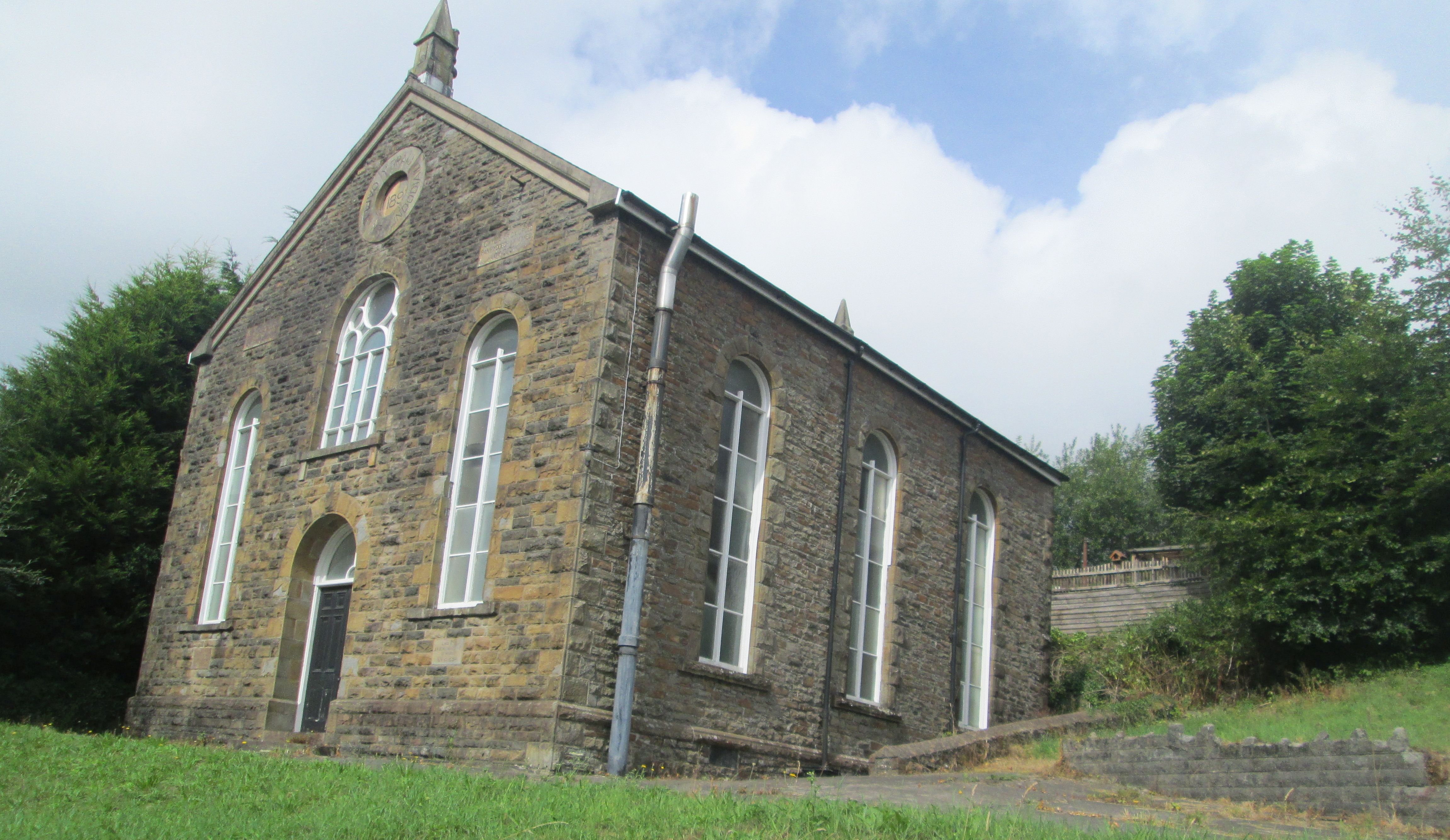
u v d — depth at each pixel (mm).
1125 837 8289
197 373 27734
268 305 21828
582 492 14812
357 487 17984
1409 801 10781
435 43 20922
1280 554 22578
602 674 14617
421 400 17609
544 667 14328
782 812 8703
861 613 20219
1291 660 22719
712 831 7895
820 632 18703
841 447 19922
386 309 19469
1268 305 31453
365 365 19344
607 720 14430
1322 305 30234
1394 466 21375
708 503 16688
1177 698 23250
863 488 20891
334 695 17531
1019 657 24562
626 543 15266
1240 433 27766
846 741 18906
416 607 16188
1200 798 13023
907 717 20594
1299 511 22641
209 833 8102
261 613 18781
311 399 19703
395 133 20453
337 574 18500
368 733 15891
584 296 15914
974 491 24375
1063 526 54594
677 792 10398
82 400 25281
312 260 21156
